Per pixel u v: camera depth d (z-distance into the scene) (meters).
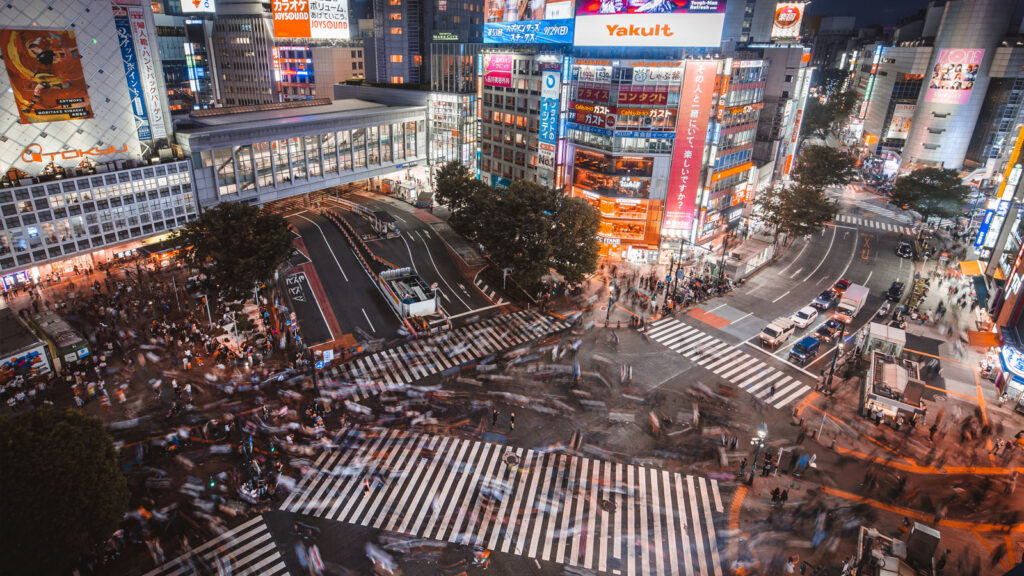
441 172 99.81
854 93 185.25
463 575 35.47
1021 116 118.44
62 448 32.12
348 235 91.00
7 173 65.69
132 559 35.84
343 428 48.62
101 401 50.31
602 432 49.28
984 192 113.88
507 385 55.72
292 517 39.50
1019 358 53.81
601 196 87.06
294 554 36.53
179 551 36.53
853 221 110.19
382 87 125.44
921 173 103.19
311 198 108.50
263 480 41.34
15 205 64.81
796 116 118.94
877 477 44.91
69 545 32.16
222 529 38.28
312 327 65.81
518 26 94.44
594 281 80.56
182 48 180.75
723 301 76.00
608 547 38.09
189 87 185.00
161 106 78.19
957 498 42.97
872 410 51.94
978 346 65.81
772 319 71.38
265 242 61.78
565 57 86.06
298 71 165.62
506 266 73.06
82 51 68.44
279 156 92.25
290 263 80.31
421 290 71.06
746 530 39.62
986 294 72.81
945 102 124.88
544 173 94.50
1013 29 127.94
